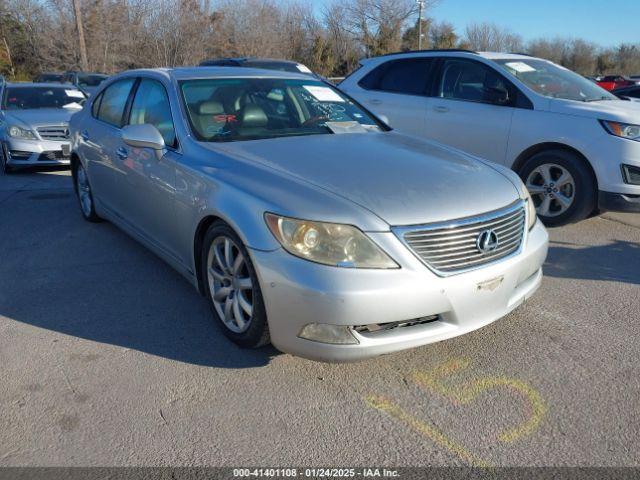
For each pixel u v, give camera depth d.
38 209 6.88
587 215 5.86
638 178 5.43
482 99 6.54
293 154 3.64
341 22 46.56
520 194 3.49
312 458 2.60
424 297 2.88
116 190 5.02
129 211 4.83
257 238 3.04
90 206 6.04
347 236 2.86
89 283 4.55
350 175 3.29
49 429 2.79
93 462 2.58
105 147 5.12
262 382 3.17
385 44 46.06
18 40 43.81
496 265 3.11
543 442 2.68
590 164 5.63
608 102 6.21
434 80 7.05
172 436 2.74
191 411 2.93
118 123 5.06
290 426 2.81
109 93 5.50
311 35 45.69
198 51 34.62
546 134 5.90
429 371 3.27
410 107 7.16
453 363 3.35
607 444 2.67
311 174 3.30
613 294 4.27
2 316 3.97
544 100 6.04
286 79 4.82
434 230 2.94
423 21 47.34
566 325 3.78
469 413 2.90
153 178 4.16
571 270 4.76
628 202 5.48
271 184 3.22
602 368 3.28
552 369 3.27
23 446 2.68
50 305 4.14
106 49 34.31
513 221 3.29
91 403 2.99
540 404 2.96
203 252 3.63
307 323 2.89
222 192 3.35
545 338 3.62
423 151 3.89
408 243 2.89
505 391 3.08
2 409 2.95
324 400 3.01
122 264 4.95
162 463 2.57
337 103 4.82
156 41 34.50
